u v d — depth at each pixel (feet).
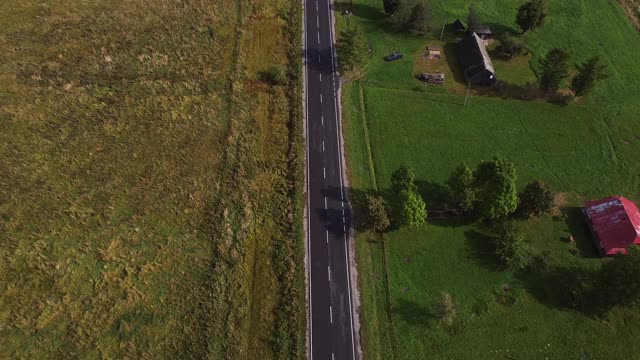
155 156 224.94
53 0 302.04
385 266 193.06
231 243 196.75
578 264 196.95
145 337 169.78
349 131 243.81
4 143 224.53
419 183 222.28
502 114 257.55
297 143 234.99
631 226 193.77
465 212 208.74
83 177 214.48
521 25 300.20
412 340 173.17
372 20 315.37
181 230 199.93
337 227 204.85
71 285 180.65
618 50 300.61
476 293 186.91
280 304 180.96
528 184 212.23
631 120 257.55
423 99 263.29
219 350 168.04
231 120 242.99
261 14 309.22
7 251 187.93
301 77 269.64
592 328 178.40
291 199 213.05
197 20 298.15
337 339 172.55
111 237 195.31
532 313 181.68
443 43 299.99
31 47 270.26
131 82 256.93
